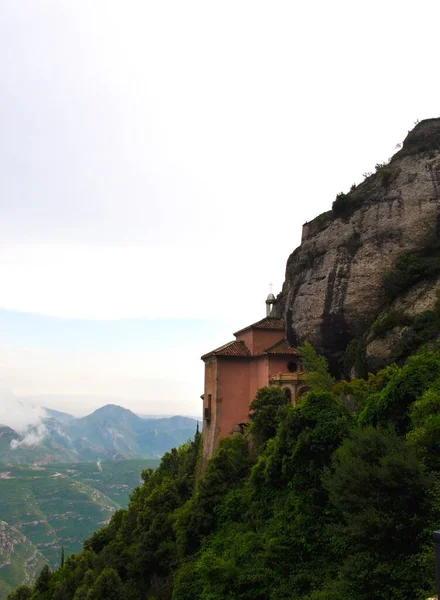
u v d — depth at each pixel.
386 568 17.41
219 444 44.53
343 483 19.23
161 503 48.09
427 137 44.38
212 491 36.09
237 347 49.72
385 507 18.12
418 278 38.62
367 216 43.25
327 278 43.69
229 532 32.19
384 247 41.56
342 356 42.69
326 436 26.98
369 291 41.25
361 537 18.31
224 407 47.44
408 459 18.30
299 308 45.88
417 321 35.22
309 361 40.91
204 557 30.70
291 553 25.41
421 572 16.66
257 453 39.03
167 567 38.38
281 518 27.59
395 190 42.50
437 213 39.97
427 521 17.27
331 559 23.92
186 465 55.62
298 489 27.47
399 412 25.25
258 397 41.09
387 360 36.41
